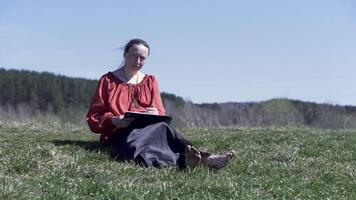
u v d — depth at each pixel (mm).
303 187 6977
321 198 6637
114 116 8273
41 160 7465
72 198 5973
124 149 7848
